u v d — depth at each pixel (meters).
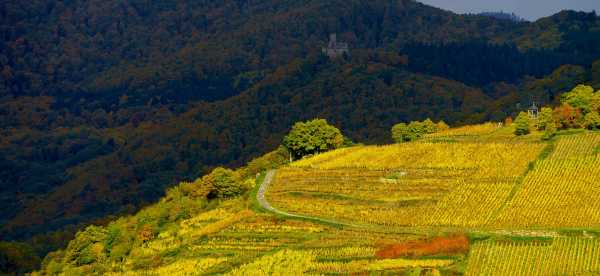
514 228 161.00
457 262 142.12
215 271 154.62
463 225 166.88
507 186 182.38
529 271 135.75
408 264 143.12
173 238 187.25
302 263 150.25
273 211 189.00
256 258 158.00
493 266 138.88
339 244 159.38
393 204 185.25
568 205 168.38
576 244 143.12
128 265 176.88
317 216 182.88
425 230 165.75
